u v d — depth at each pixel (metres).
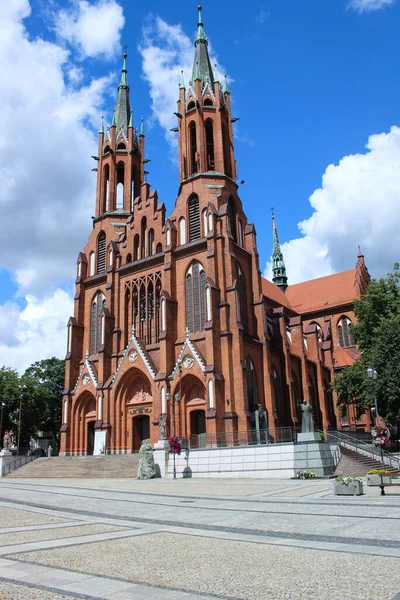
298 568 10.86
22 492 32.06
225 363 52.28
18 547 13.64
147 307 61.75
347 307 87.75
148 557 12.27
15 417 81.31
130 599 8.89
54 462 53.25
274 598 8.83
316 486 29.61
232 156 68.25
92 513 21.06
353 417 75.62
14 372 85.00
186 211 62.41
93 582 10.05
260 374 57.97
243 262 62.12
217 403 50.06
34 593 9.28
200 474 41.94
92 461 51.34
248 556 12.20
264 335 59.53
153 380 55.75
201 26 74.31
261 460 39.34
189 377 53.50
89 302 68.81
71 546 13.74
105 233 71.81
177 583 9.95
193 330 56.47
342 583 9.58
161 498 26.12
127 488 33.00
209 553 12.64
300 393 69.38
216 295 54.62
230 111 70.94
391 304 59.50
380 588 9.17
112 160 75.62
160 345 56.16
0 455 53.81
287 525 16.31
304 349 71.62
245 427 49.88
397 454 47.91
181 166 66.00
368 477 29.08
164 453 43.75
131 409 58.75
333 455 41.34
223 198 62.53
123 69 82.25
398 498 22.45
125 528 16.91
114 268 66.38
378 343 54.12
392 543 12.95
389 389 50.53
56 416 93.38
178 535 15.37
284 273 109.25
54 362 96.75
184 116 68.25
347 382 60.25
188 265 59.06
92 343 67.06
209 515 19.39
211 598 8.91
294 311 89.25
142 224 66.50
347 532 14.67
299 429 46.88
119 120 78.44
